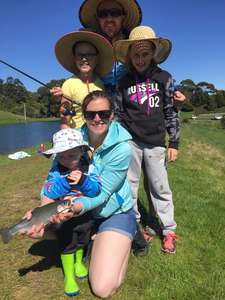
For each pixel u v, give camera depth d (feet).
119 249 4.40
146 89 5.18
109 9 5.64
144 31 5.04
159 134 5.24
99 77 5.56
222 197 8.53
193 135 33.17
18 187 8.81
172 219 5.43
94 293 4.33
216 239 5.97
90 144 4.72
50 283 4.57
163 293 4.44
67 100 5.30
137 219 5.59
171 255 5.27
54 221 4.19
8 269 4.88
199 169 13.17
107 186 4.50
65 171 4.50
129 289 4.51
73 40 5.24
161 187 5.35
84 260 4.88
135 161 5.34
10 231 4.12
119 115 5.34
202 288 4.60
